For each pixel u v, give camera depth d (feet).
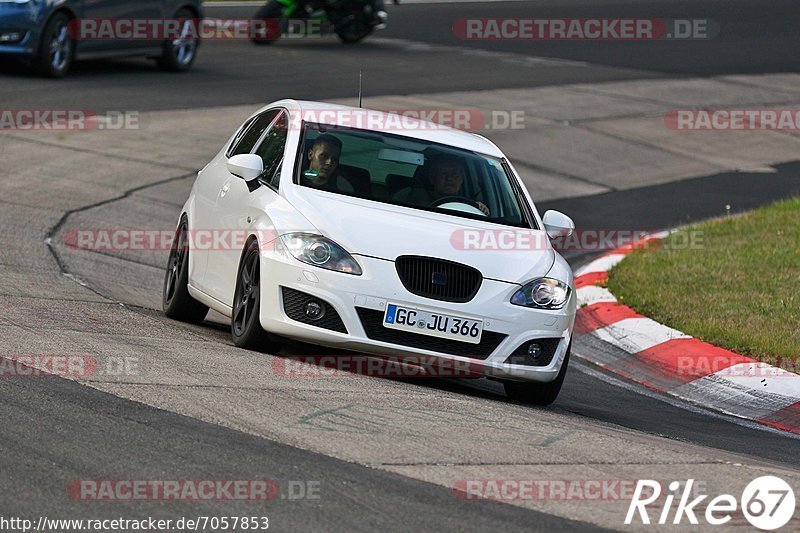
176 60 260.42
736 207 198.49
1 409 65.92
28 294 103.09
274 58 299.17
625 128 252.62
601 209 191.31
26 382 71.56
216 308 96.89
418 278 85.05
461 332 84.74
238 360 84.33
